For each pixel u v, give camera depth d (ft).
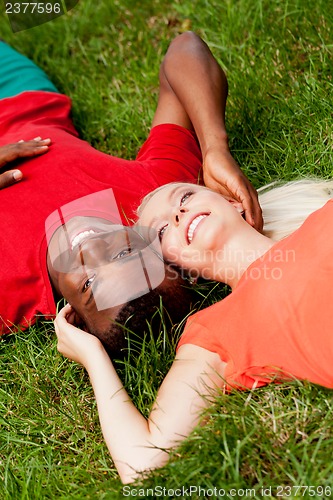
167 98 8.36
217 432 5.86
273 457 5.70
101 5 10.85
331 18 9.05
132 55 10.29
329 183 7.53
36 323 7.54
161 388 6.15
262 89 8.84
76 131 9.29
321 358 5.79
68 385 7.03
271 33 9.39
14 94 9.43
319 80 8.74
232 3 9.87
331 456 5.54
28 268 7.36
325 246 6.03
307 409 5.95
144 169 7.94
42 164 8.00
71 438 6.61
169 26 10.37
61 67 10.45
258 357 6.03
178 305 6.73
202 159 8.06
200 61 8.07
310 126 8.25
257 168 8.23
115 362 6.88
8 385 7.22
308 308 5.84
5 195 7.77
